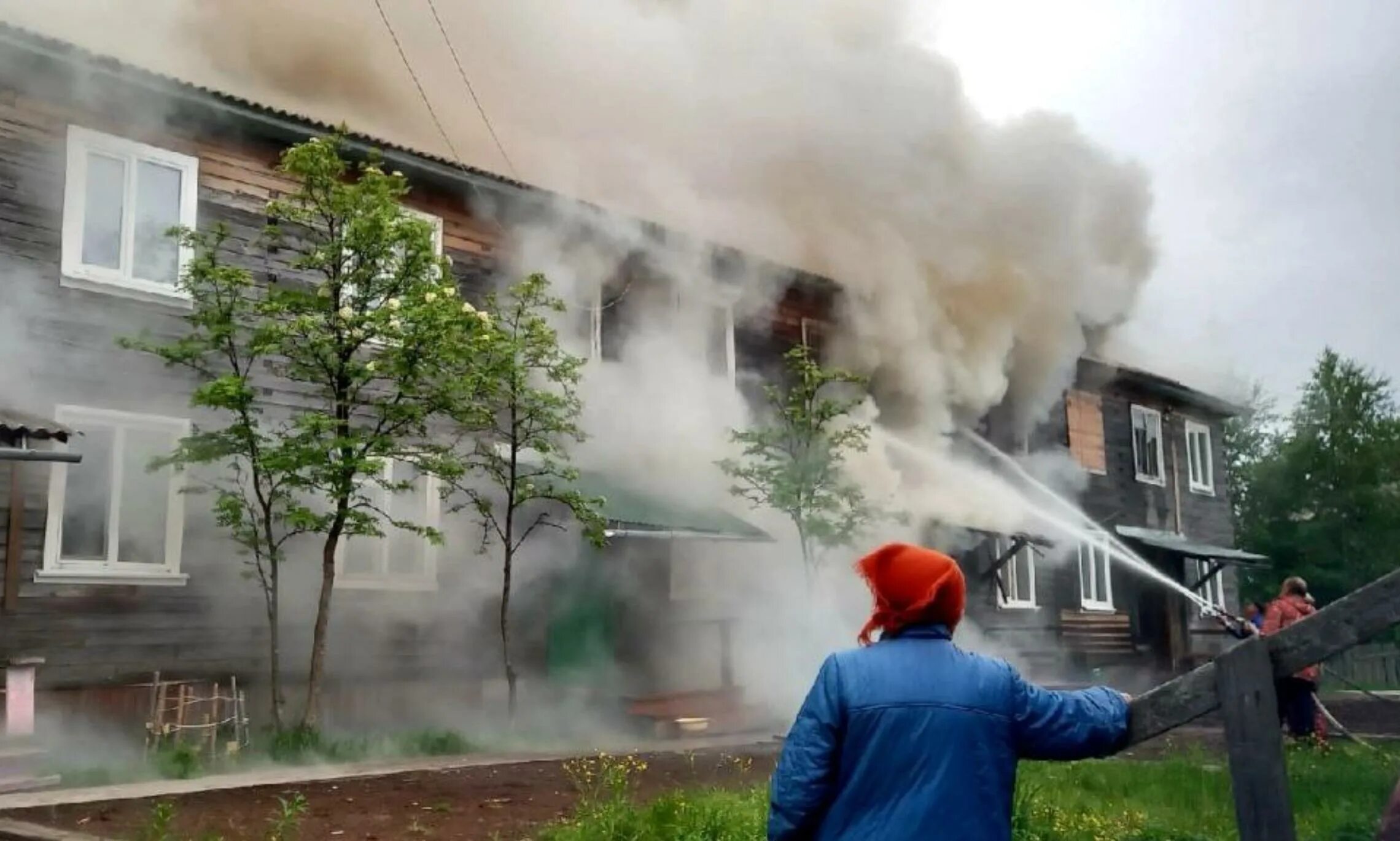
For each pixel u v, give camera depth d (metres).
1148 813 7.48
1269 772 3.36
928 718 3.03
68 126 11.58
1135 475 25.95
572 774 9.14
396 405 11.59
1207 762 10.45
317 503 12.77
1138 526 25.56
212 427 12.30
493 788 8.89
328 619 11.89
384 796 8.48
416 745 11.84
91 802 8.21
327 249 11.35
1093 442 24.92
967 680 3.10
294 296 11.31
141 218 12.09
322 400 13.12
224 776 9.80
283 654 12.54
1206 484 28.88
